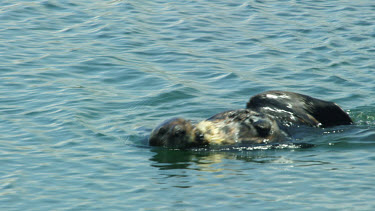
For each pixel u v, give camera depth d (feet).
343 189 90.48
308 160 104.01
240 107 136.46
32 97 140.46
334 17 216.74
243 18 215.72
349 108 134.41
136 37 191.11
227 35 196.34
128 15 213.46
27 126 121.90
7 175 97.86
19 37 188.85
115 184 94.63
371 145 110.52
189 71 162.20
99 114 131.34
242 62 170.60
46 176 97.71
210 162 105.19
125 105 137.49
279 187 91.97
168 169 101.50
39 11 215.10
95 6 223.51
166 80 154.20
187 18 212.84
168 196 89.66
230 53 178.91
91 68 163.43
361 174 96.12
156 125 119.65
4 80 152.25
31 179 96.43
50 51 176.65
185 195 89.86
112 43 185.26
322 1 240.53
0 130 119.34
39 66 163.84
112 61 168.76
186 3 233.76
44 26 200.44
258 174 97.86
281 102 123.44
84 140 115.44
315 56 175.42
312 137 116.67
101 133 119.75
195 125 116.37
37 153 107.86
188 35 195.31
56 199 89.20
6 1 225.15
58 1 226.99
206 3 234.38
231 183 94.12
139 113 133.08
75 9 218.79
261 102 124.57
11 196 90.33
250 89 148.77
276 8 229.66
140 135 119.75
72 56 172.45
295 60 171.94
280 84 152.05
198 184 94.12
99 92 145.69
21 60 168.35
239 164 103.50
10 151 108.37
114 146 113.19
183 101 140.56
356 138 114.83
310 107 123.13
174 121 115.85
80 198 89.51
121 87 150.20
